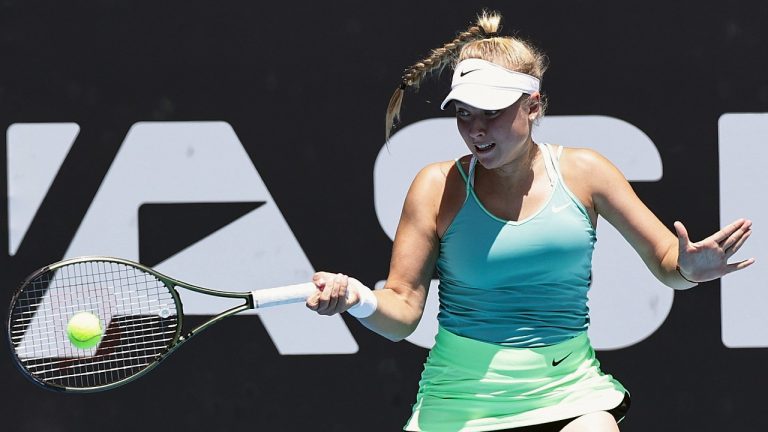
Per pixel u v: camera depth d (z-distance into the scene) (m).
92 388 13.35
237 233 19.34
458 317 13.01
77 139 19.45
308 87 19.25
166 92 19.36
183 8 19.33
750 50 18.75
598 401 12.69
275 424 19.34
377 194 19.25
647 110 18.89
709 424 18.86
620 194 12.98
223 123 19.33
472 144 12.59
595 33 18.91
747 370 18.83
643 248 13.04
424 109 19.25
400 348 19.25
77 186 19.45
